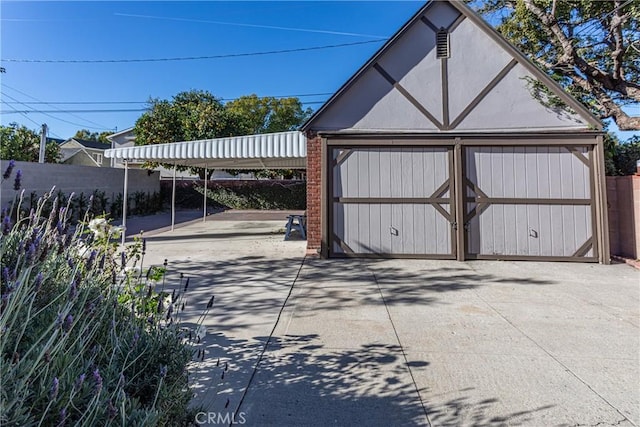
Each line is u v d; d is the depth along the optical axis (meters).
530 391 2.56
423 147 7.57
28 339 1.53
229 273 6.24
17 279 1.44
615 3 7.98
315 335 3.57
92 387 1.44
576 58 8.65
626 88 8.32
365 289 5.27
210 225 14.47
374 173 7.62
